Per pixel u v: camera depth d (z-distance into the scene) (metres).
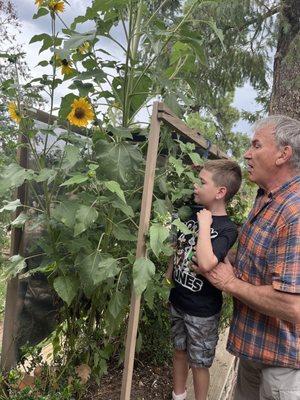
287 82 5.82
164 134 1.99
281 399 1.63
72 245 1.85
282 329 1.61
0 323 3.38
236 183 2.07
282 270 1.49
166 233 1.65
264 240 1.62
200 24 6.15
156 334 2.66
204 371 2.13
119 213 2.10
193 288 2.05
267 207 1.65
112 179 1.74
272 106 6.28
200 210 2.12
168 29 1.97
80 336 2.20
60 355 2.34
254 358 1.68
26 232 2.14
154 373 2.62
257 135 1.70
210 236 1.94
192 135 2.01
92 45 1.86
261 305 1.56
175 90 2.07
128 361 1.83
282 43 6.29
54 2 1.78
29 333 2.27
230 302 3.00
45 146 1.90
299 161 1.63
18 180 1.71
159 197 2.22
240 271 1.74
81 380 2.10
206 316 2.06
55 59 1.85
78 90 1.82
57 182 1.94
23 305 2.20
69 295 1.86
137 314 1.82
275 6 6.47
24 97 2.00
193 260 1.87
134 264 1.69
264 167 1.68
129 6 1.87
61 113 1.92
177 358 2.23
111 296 1.96
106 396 2.29
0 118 1.98
